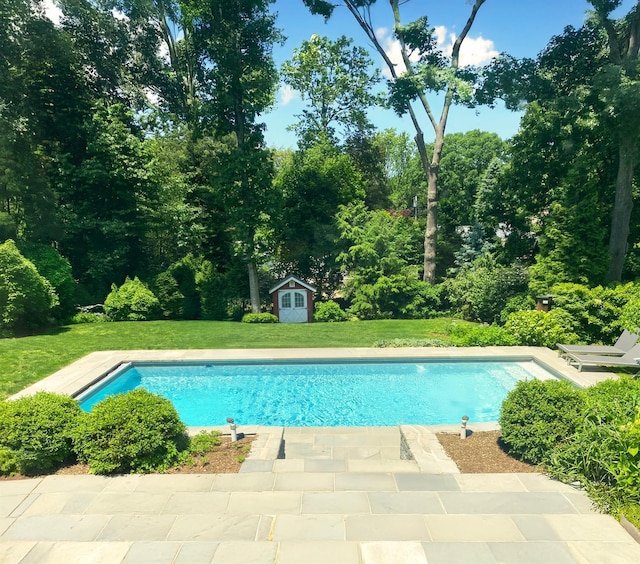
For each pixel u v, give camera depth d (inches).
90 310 753.0
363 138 1328.7
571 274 634.2
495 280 693.9
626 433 192.9
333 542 160.9
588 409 220.7
